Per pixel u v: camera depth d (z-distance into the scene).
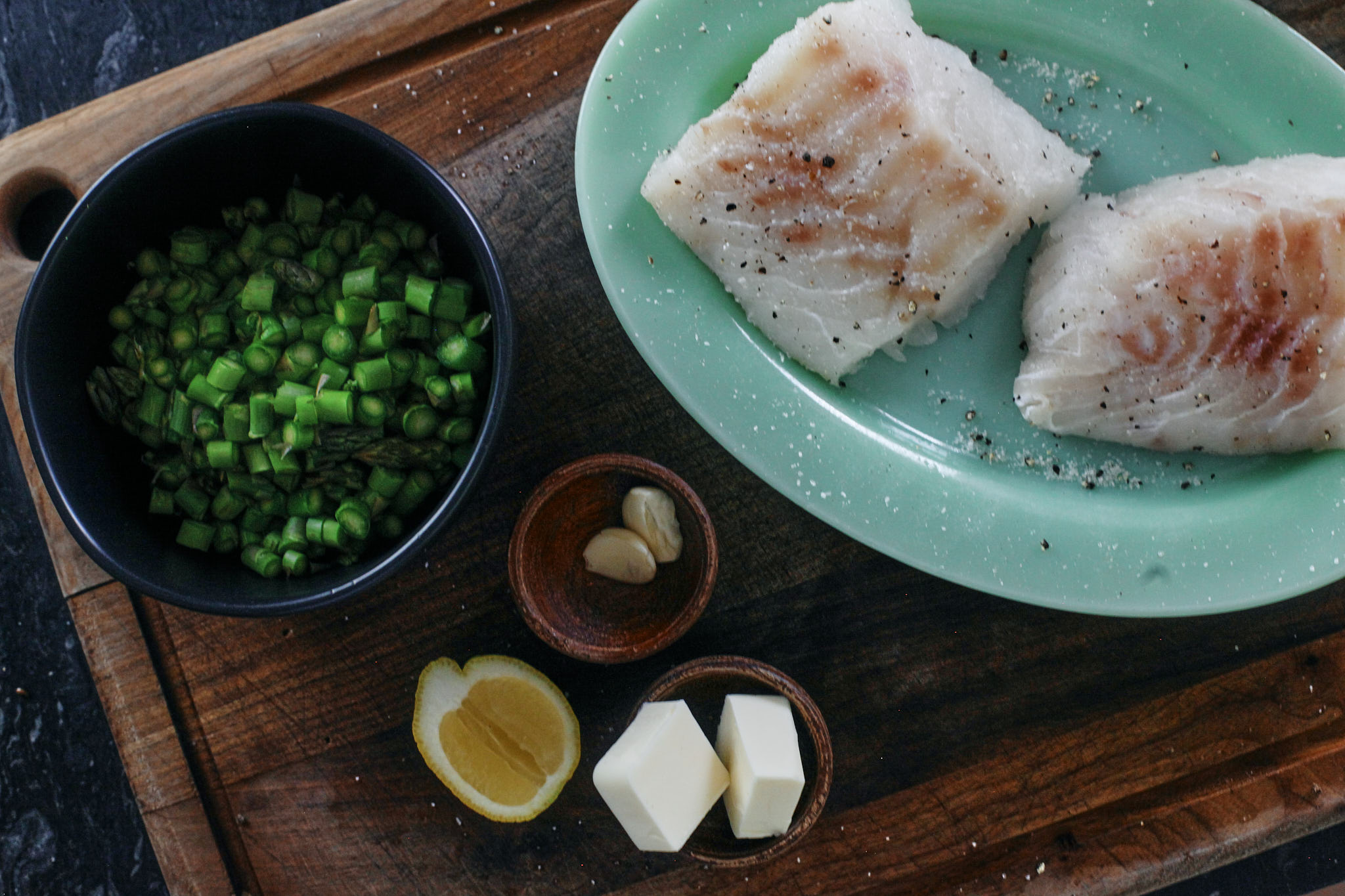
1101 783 0.50
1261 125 0.50
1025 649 0.51
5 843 0.55
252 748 0.51
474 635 0.51
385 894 0.51
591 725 0.51
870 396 0.51
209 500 0.47
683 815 0.48
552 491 0.48
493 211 0.51
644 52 0.49
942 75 0.48
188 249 0.47
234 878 0.51
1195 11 0.49
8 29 0.55
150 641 0.50
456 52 0.51
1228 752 0.50
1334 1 0.51
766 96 0.48
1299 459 0.49
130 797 0.55
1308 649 0.51
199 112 0.50
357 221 0.48
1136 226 0.49
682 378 0.49
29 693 0.55
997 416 0.50
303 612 0.44
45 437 0.44
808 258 0.49
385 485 0.47
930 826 0.50
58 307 0.45
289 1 0.55
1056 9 0.49
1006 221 0.48
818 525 0.50
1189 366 0.48
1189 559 0.49
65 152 0.50
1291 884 0.55
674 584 0.50
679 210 0.48
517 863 0.51
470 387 0.47
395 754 0.51
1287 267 0.48
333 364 0.46
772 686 0.49
